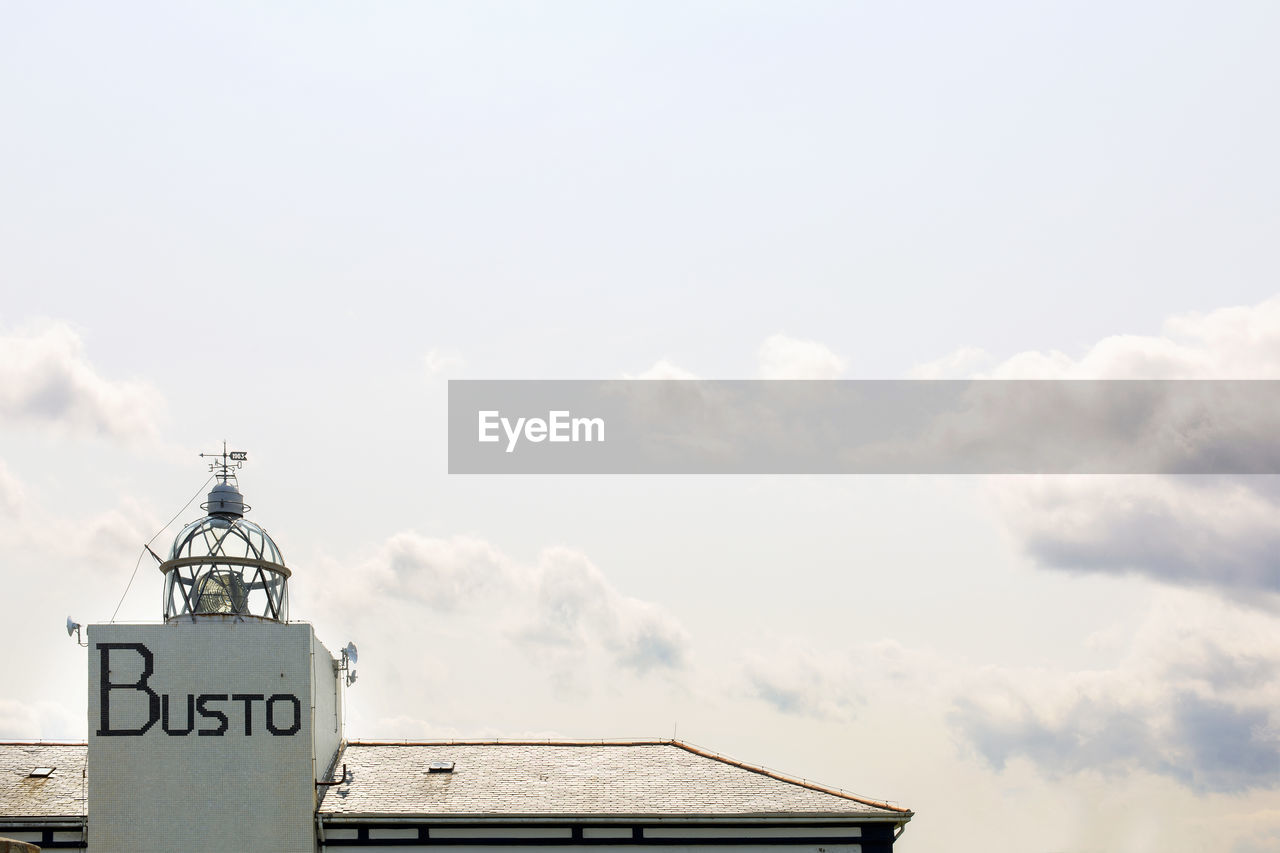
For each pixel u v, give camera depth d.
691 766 48.66
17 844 31.81
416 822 44.25
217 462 52.12
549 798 45.53
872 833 44.66
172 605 49.34
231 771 44.72
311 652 45.91
